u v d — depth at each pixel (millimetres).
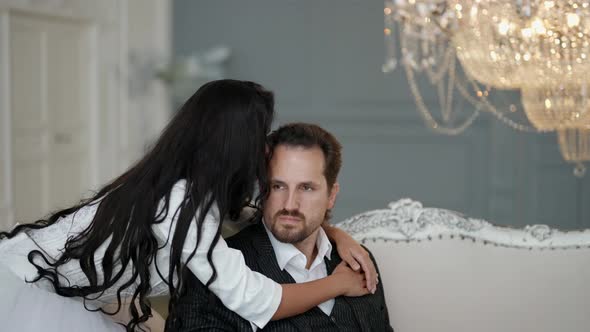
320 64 5961
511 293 2297
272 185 1846
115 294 1902
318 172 1841
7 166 4734
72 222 1859
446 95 5613
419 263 2346
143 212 1705
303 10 5984
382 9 5777
